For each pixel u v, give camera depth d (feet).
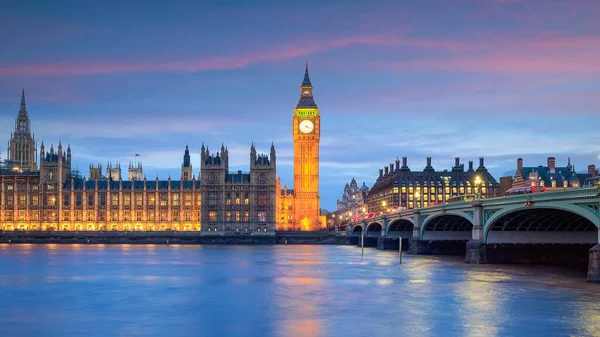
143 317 214.48
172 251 612.29
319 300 248.73
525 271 346.33
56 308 232.73
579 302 238.27
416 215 522.47
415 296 257.55
